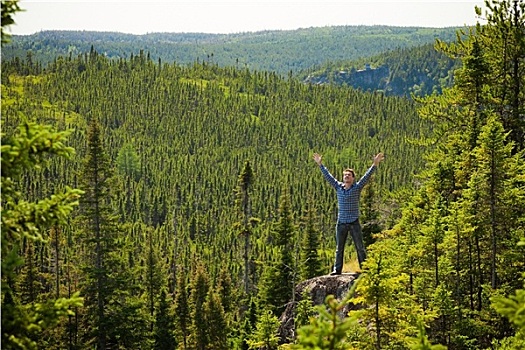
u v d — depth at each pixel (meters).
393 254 17.80
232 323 45.84
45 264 52.12
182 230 110.81
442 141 24.48
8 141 7.14
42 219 7.41
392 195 32.66
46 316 7.30
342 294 15.08
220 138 193.00
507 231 15.96
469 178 19.78
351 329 11.05
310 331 6.41
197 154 176.88
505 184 15.37
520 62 22.02
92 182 32.03
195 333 42.72
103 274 32.16
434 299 13.77
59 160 132.00
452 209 15.95
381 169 143.88
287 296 39.19
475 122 20.69
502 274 15.66
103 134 179.00
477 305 15.97
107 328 32.09
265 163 166.12
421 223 19.62
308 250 43.25
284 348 15.77
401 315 11.04
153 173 152.25
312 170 159.25
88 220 32.81
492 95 21.91
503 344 10.92
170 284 58.28
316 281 15.89
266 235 101.12
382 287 10.62
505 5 21.97
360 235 15.46
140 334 34.66
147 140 183.62
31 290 35.50
